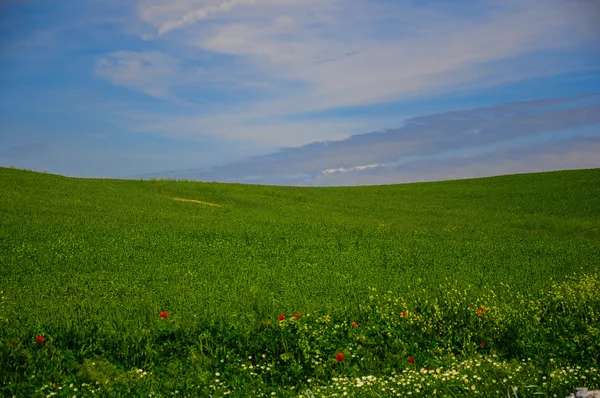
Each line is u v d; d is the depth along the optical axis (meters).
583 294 15.21
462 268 21.38
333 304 14.53
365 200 55.69
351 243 27.86
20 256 20.52
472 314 13.63
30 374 9.64
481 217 44.12
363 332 12.49
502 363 10.84
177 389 9.51
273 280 18.16
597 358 10.86
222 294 15.59
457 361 11.23
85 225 28.70
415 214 45.94
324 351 11.54
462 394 8.59
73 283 16.81
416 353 11.87
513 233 35.09
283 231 30.81
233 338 11.59
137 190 46.75
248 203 46.84
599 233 36.56
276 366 10.93
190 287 16.78
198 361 10.71
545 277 19.62
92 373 9.83
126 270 19.45
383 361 11.48
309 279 18.45
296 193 56.59
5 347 10.08
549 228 38.56
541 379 9.32
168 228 29.67
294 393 9.65
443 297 15.27
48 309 13.02
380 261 22.81
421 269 21.20
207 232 29.03
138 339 11.24
